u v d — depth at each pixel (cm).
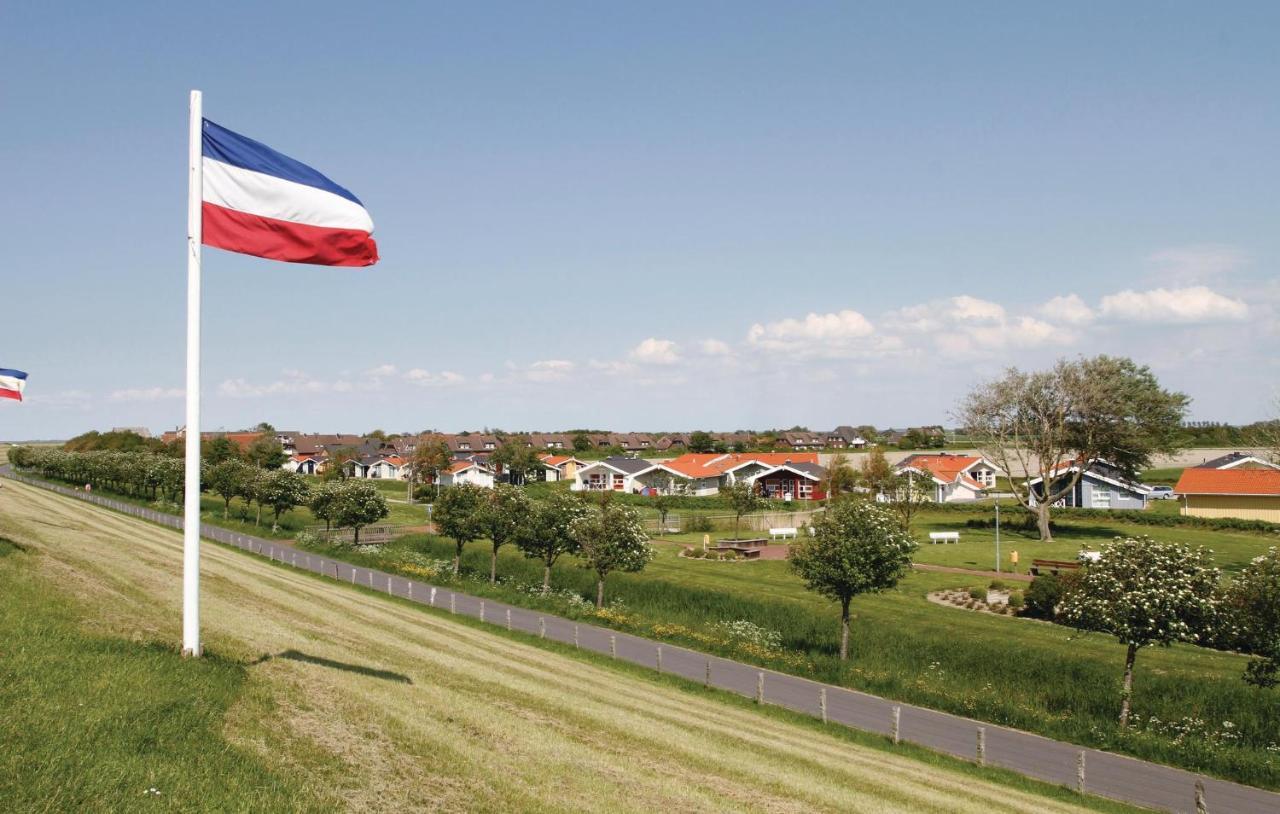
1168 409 6725
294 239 1419
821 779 1741
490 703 1780
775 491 9850
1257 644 2427
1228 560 5216
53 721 1023
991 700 2781
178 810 893
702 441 16225
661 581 4844
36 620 1452
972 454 12025
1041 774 2206
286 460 13388
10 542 2467
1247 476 7106
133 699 1143
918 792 1786
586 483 10969
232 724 1162
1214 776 2241
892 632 3647
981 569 5269
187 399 1395
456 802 1124
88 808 852
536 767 1358
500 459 11719
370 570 5206
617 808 1259
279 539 6419
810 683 3100
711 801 1406
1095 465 8256
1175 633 2533
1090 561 2822
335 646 2023
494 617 3966
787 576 5091
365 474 13488
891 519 3488
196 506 1419
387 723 1369
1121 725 2559
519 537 4662
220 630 1850
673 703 2467
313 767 1101
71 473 10888
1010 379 7019
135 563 2997
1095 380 6681
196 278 1367
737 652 3462
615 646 3506
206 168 1374
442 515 5091
